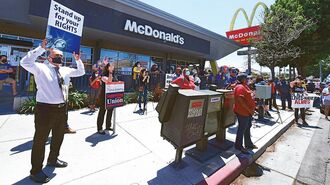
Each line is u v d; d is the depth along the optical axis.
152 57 15.02
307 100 7.64
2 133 4.21
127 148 3.91
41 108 2.64
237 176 3.52
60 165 3.05
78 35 4.44
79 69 3.28
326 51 18.02
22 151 3.43
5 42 8.74
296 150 4.93
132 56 13.62
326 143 5.53
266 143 4.93
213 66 22.03
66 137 4.29
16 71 9.38
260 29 14.61
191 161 3.58
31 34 9.41
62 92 2.83
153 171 3.13
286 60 19.33
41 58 6.67
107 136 4.49
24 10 7.60
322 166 4.08
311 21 15.91
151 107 8.32
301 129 7.02
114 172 3.01
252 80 7.66
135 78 9.90
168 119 3.38
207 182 2.95
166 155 3.71
